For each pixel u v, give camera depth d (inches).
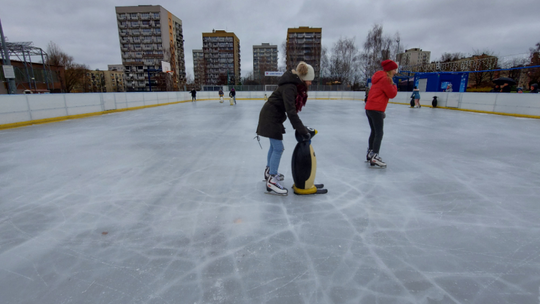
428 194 90.9
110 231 67.6
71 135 211.2
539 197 87.7
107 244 61.9
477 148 161.6
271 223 71.3
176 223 71.4
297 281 49.4
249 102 761.0
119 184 101.4
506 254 57.3
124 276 50.9
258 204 83.3
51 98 311.4
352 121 299.9
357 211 78.2
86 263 54.9
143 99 541.6
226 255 57.4
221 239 63.7
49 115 307.9
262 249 59.6
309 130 86.1
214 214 76.6
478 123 278.8
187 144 175.6
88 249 59.9
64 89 1294.3
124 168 122.0
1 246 61.2
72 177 109.7
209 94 917.8
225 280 49.8
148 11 2337.6
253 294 46.2
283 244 61.4
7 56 490.9
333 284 48.6
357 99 924.0
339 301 44.5
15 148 164.1
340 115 374.3
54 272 52.2
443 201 85.0
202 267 53.5
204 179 106.8
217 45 3373.5
